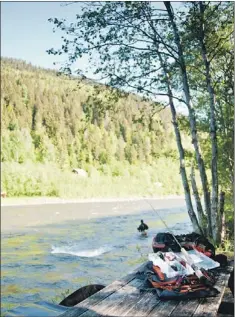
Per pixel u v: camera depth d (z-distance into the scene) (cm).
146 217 4762
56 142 18600
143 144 18175
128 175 16212
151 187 13538
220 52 1196
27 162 15675
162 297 500
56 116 19700
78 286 1702
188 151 1565
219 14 1116
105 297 518
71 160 18050
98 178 15162
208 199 1109
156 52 1151
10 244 3020
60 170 16462
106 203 9906
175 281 511
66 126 19588
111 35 1110
